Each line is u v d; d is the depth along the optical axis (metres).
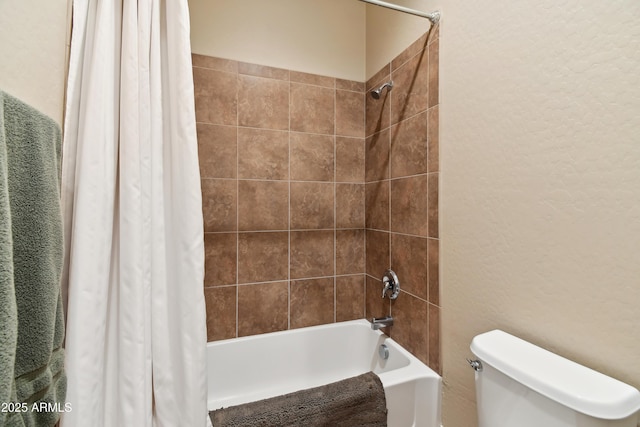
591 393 0.65
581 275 0.80
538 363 0.78
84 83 0.85
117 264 0.88
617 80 0.72
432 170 1.33
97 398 0.78
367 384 1.10
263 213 1.73
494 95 1.04
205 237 1.62
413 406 1.26
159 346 0.92
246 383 1.66
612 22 0.73
